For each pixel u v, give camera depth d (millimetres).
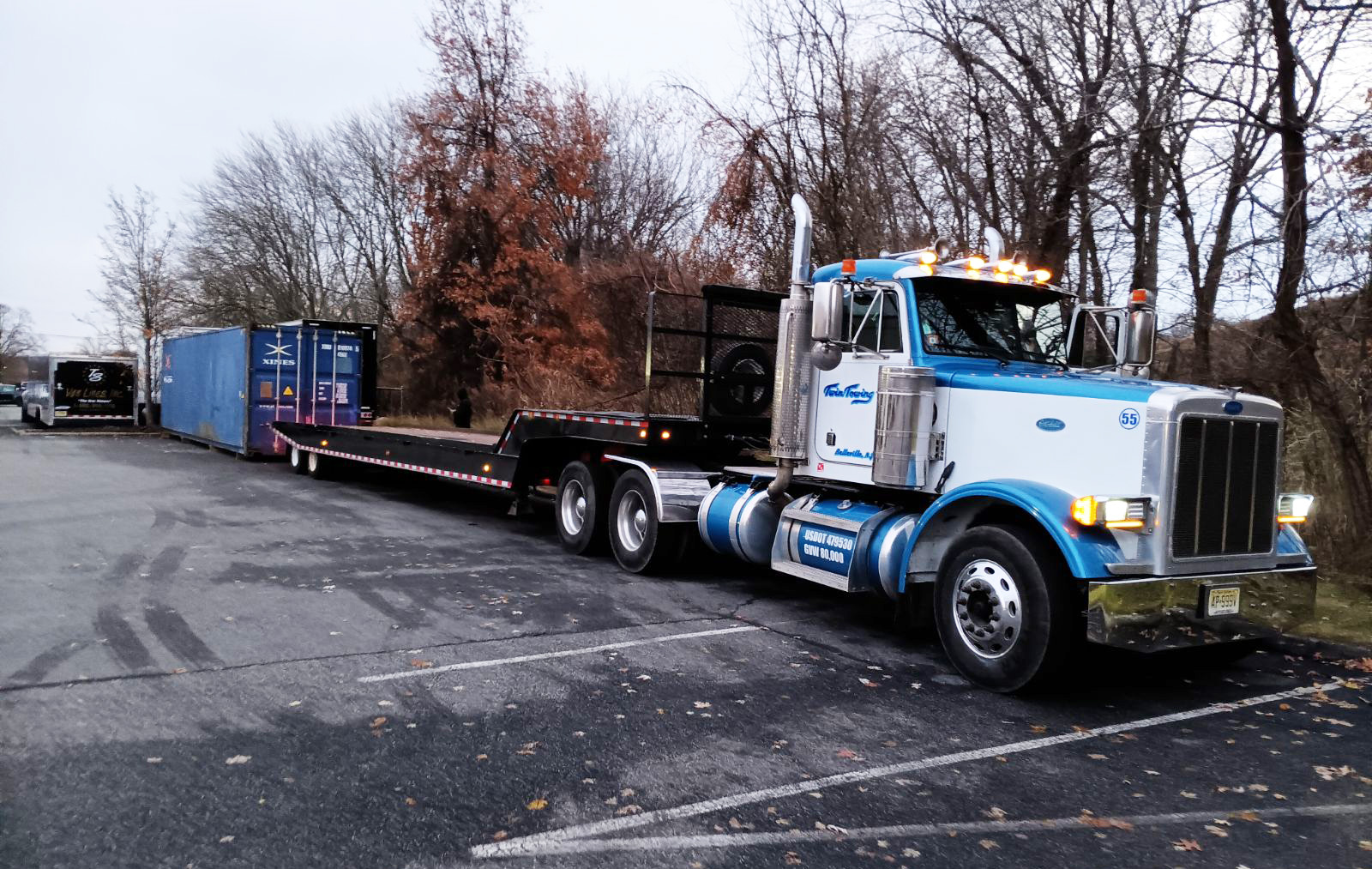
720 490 8438
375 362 20719
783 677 5777
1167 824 3846
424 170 29344
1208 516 5363
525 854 3465
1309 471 8922
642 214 32469
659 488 8664
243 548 9609
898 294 6625
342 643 6234
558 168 29203
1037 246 10477
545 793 3994
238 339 19781
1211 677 6082
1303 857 3570
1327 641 6871
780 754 4504
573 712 5016
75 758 4215
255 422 19438
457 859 3410
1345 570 8281
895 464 6301
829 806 3934
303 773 4129
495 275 28500
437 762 4293
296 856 3395
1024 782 4246
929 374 6312
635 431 8883
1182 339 9828
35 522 10984
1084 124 9898
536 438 10438
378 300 38938
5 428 31734
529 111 29094
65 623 6496
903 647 6570
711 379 9086
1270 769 4461
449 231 29203
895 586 6312
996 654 5535
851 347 6855
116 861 3322
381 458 14289
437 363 30094
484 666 5812
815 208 13227
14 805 3746
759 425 9383
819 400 7258
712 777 4207
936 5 11023
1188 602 5203
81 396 31234
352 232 41719
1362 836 3760
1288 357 8312
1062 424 5617
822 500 7199
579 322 25500
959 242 12203
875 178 12883
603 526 9688
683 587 8445
